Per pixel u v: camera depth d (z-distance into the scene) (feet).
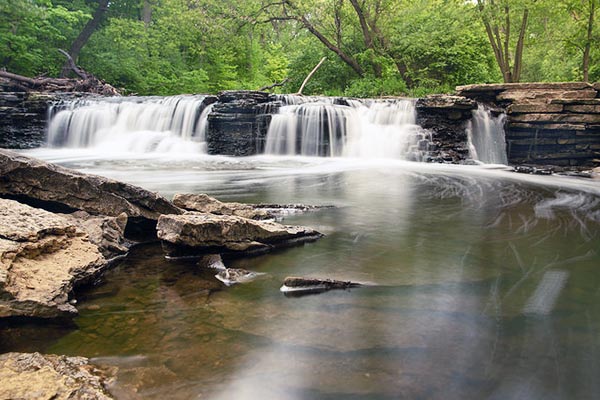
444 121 49.75
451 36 75.15
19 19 71.51
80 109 59.16
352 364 7.04
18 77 66.64
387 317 8.95
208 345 7.59
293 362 7.06
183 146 52.85
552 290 10.72
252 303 9.59
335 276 11.51
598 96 47.55
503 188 30.55
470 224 18.66
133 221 15.42
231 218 13.61
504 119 50.34
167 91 94.89
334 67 83.76
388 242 15.29
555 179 35.76
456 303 9.78
